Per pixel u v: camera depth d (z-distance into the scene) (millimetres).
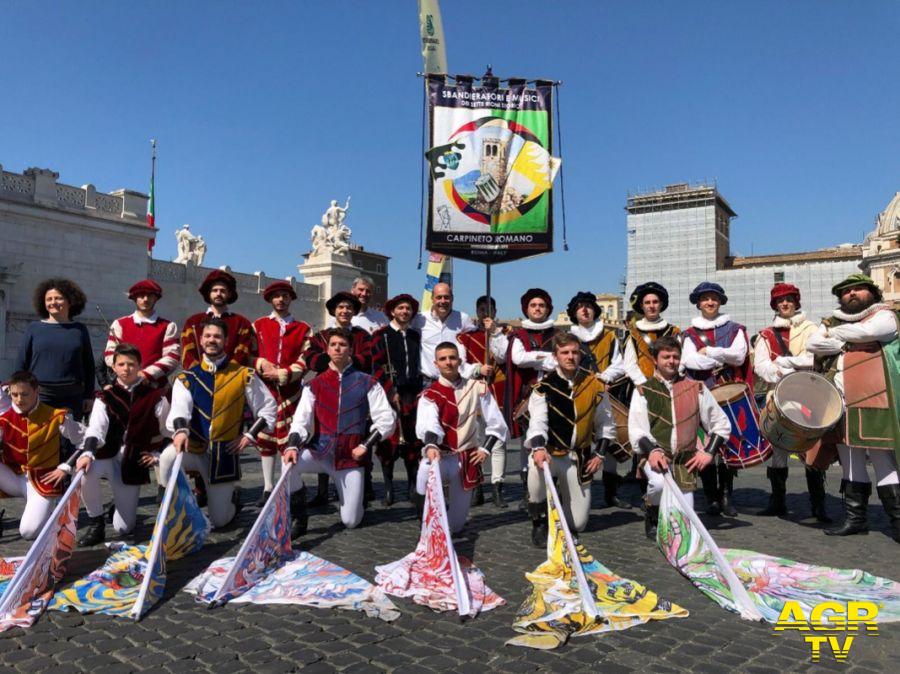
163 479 5273
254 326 6812
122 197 23844
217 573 4285
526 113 6941
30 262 21000
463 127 6891
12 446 4941
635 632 3461
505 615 3691
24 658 3150
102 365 8031
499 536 5453
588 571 4238
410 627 3527
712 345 6297
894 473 5211
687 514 4348
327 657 3158
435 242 6855
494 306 7102
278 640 3355
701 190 59938
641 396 5117
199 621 3615
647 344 6590
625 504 6695
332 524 5828
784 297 6559
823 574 4254
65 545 4172
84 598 3881
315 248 31391
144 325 6324
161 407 5367
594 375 5348
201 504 6406
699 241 59938
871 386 5195
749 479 8422
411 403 6508
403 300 6832
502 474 6758
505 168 6898
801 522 5934
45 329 6176
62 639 3369
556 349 5238
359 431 5559
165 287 24859
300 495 5418
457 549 5047
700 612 3740
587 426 5203
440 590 4012
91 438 4824
